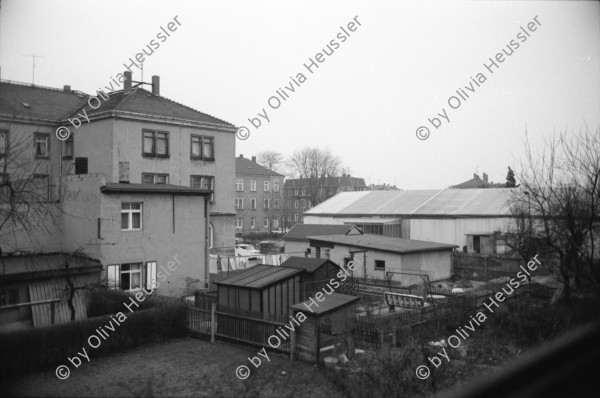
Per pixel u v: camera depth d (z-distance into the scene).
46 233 25.05
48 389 12.86
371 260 33.69
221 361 15.79
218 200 42.03
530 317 17.02
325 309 15.54
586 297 18.61
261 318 17.56
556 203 19.56
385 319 17.86
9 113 35.06
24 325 17.75
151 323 18.09
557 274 22.30
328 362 14.74
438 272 34.44
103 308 19.86
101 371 14.67
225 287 21.12
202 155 41.03
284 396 12.36
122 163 32.91
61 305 18.81
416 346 14.48
